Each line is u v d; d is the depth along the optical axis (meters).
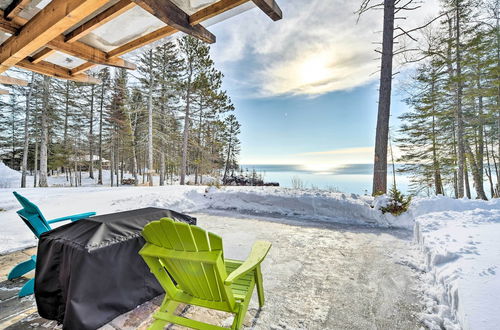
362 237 4.16
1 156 25.05
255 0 1.79
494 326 1.37
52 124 18.06
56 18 1.85
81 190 8.50
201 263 1.39
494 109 11.38
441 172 14.27
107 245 1.81
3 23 2.21
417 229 3.82
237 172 31.53
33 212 2.40
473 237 2.76
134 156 19.33
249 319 1.96
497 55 10.77
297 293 2.37
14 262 3.03
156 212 2.43
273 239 4.05
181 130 21.12
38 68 3.23
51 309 1.88
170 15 1.98
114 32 2.57
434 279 2.46
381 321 1.93
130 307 1.98
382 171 7.05
